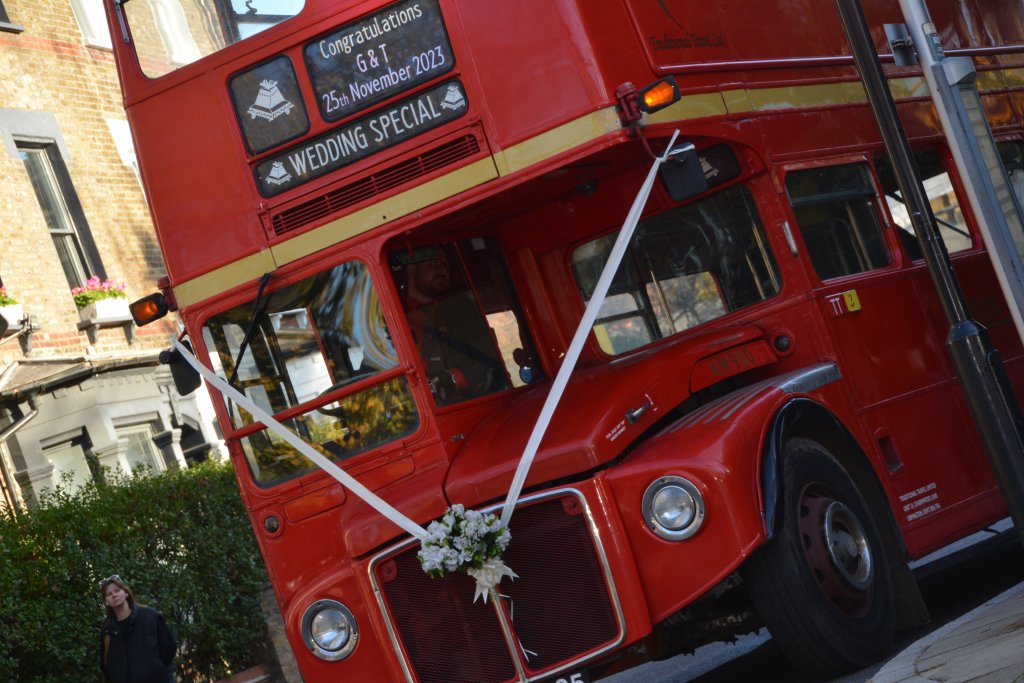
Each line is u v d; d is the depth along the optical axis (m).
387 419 7.51
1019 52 11.60
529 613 6.80
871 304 8.30
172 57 7.98
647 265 8.09
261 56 7.77
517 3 7.36
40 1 20.25
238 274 7.79
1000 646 5.50
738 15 8.37
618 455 6.89
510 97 7.35
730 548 6.54
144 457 19.44
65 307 18.78
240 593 14.56
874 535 7.38
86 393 18.56
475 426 7.60
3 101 19.09
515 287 8.26
